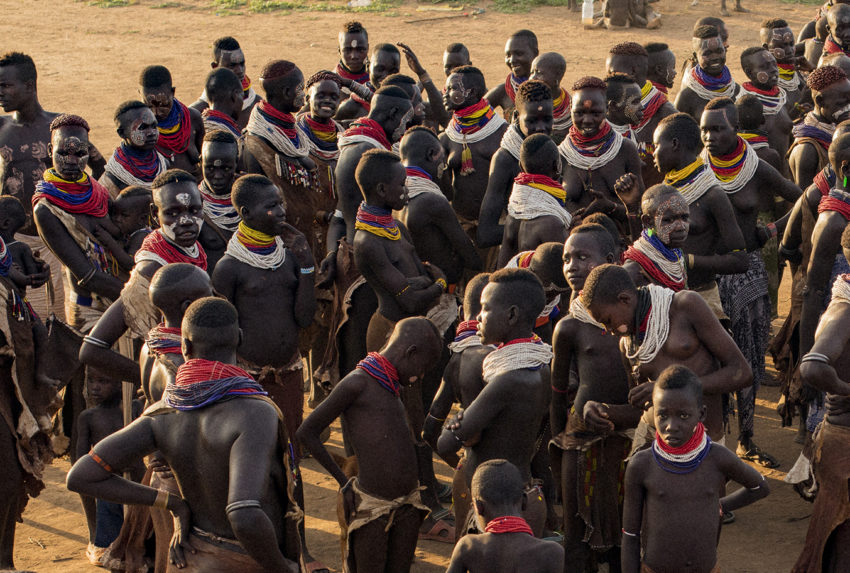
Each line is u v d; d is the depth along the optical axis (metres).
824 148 8.19
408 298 6.69
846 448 5.43
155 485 5.25
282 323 6.62
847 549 5.55
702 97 10.17
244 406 4.37
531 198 6.91
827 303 6.62
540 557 4.46
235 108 9.02
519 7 28.92
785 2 28.06
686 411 4.75
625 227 7.76
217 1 31.56
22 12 31.14
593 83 7.55
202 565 4.48
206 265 6.42
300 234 6.71
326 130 8.49
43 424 6.42
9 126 8.88
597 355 5.71
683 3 28.30
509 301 5.15
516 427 5.25
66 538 7.03
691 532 4.90
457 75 8.67
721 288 7.67
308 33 27.42
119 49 26.44
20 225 6.82
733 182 7.53
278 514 4.61
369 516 5.50
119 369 5.78
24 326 6.30
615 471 5.82
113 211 7.12
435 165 7.39
